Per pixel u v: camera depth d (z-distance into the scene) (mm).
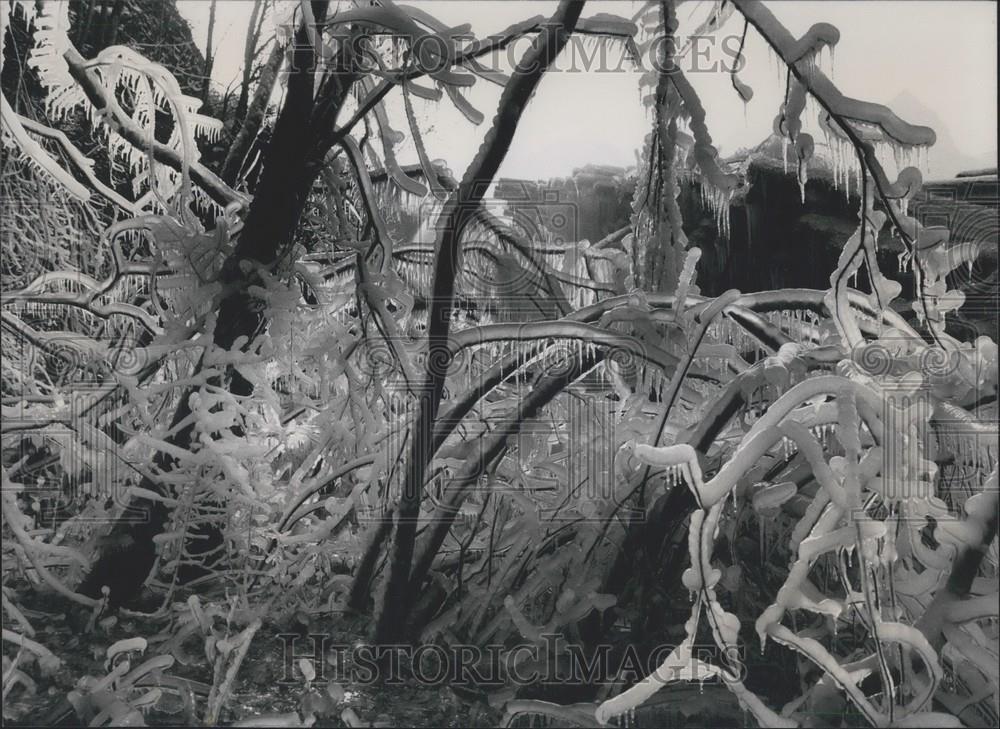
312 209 2854
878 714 1549
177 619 2121
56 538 2260
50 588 2254
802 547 1584
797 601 1590
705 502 1563
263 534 2248
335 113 2268
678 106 2266
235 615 2168
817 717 1697
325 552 2350
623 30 2143
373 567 2197
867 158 1863
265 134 3857
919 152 1852
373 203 2508
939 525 1617
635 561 1950
